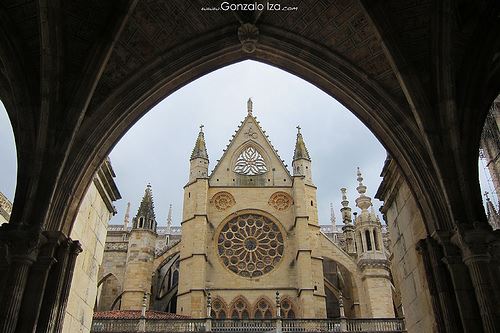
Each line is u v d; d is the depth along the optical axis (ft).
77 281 51.67
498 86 42.06
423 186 41.70
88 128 43.21
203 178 163.12
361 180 169.68
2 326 33.32
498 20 39.75
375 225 156.66
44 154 39.47
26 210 37.47
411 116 43.86
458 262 37.37
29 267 36.42
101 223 61.26
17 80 40.19
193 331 124.77
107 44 41.73
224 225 159.63
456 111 40.45
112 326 123.54
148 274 152.97
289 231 157.69
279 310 131.54
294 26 47.73
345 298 163.53
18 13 39.73
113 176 62.08
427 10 41.55
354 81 46.68
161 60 46.93
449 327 36.63
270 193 165.17
